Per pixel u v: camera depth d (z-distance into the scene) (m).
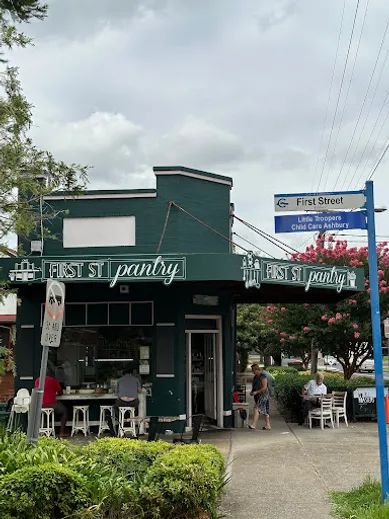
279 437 14.45
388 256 20.31
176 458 7.33
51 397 13.93
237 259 12.93
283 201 8.34
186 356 15.48
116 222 15.48
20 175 9.94
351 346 21.95
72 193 11.34
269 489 9.27
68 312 15.44
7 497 6.02
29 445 7.12
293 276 13.98
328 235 21.73
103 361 15.27
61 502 6.22
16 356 15.35
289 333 22.30
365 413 17.25
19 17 10.82
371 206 8.15
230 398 16.12
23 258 13.00
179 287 15.18
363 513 7.60
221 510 8.11
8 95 10.16
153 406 14.95
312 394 16.42
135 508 6.75
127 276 12.80
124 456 7.78
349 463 11.11
